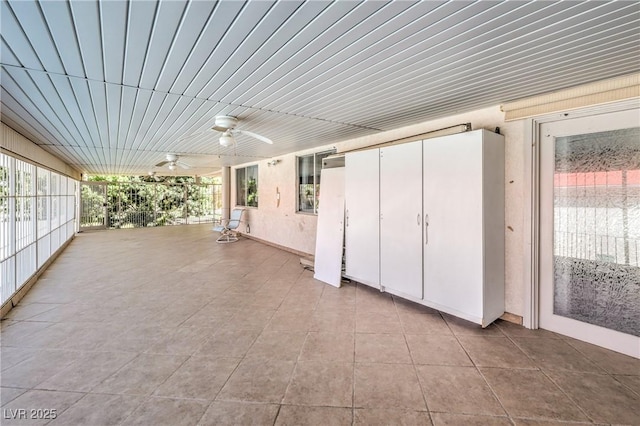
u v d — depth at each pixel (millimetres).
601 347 2490
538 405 1794
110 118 3494
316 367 2201
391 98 2799
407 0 1362
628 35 1688
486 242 2799
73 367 2186
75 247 7500
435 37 1709
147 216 13203
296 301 3604
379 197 3744
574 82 2422
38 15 1465
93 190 11547
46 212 5445
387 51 1882
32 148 4727
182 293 3900
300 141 5047
